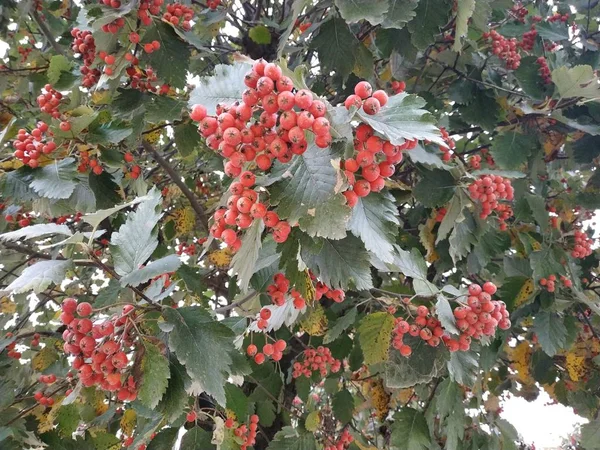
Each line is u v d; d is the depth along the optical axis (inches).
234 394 122.3
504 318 111.0
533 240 159.3
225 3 173.2
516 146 166.4
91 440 123.5
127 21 118.6
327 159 60.7
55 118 123.4
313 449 144.0
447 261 146.4
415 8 117.2
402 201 130.3
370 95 63.1
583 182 233.3
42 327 216.5
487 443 163.6
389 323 118.1
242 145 62.8
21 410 130.5
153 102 125.4
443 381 132.7
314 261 71.0
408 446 132.7
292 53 167.2
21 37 212.1
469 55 170.1
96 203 122.9
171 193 193.9
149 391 70.9
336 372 161.0
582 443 162.6
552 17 208.1
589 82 145.1
